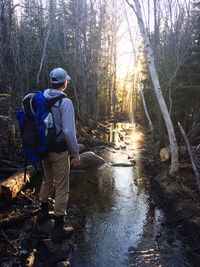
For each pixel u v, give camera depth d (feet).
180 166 24.43
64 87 13.66
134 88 94.27
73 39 69.67
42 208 15.08
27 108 13.28
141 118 72.64
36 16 69.87
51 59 69.15
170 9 39.22
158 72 37.99
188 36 37.91
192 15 39.83
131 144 45.50
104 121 85.25
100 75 78.89
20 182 19.15
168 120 23.79
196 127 31.76
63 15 71.61
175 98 35.65
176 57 36.19
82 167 29.81
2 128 31.07
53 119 13.11
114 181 25.71
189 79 35.19
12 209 17.21
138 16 23.90
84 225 16.78
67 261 13.17
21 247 13.69
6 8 27.48
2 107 28.96
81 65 65.82
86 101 66.90
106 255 13.96
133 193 22.59
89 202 20.39
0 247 13.58
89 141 43.96
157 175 26.37
